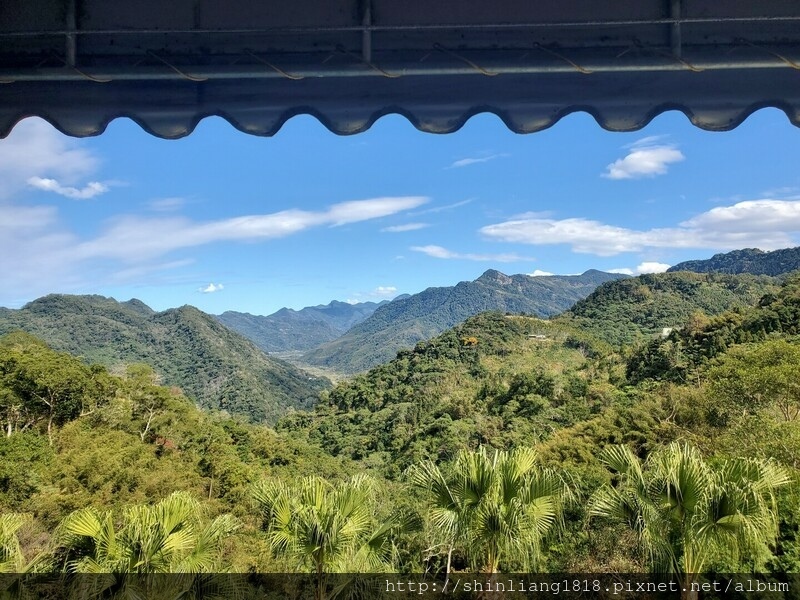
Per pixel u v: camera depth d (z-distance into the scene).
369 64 1.49
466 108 1.57
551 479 6.41
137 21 1.50
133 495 24.34
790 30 1.44
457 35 1.48
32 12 1.50
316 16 1.49
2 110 1.62
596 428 30.77
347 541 6.30
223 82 1.58
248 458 46.06
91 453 25.92
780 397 20.48
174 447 38.62
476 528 6.29
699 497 5.91
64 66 1.52
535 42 1.48
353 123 1.60
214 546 6.92
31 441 25.83
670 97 1.54
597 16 1.45
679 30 1.44
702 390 27.50
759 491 6.04
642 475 6.58
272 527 6.51
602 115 1.57
